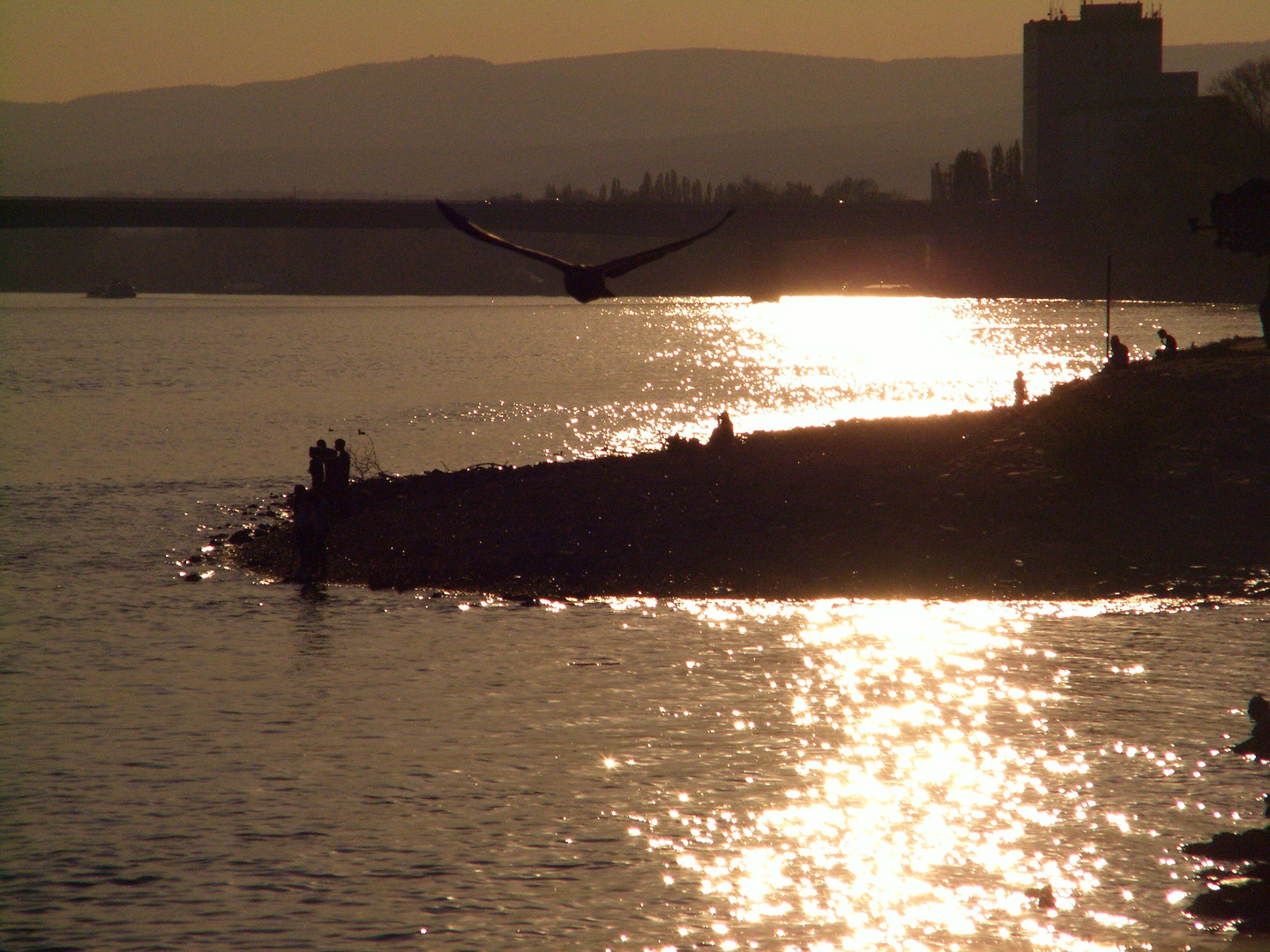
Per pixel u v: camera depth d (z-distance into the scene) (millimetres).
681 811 73500
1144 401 164250
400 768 80125
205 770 79562
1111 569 127875
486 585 130625
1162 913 61000
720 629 113688
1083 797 74312
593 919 60938
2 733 86375
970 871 65812
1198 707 89562
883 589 125750
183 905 62156
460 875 65562
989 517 143750
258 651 107688
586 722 88625
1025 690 94438
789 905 62219
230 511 185125
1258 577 124000
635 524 148125
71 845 68625
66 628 115688
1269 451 154000
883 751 82375
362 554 144500
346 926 60281
